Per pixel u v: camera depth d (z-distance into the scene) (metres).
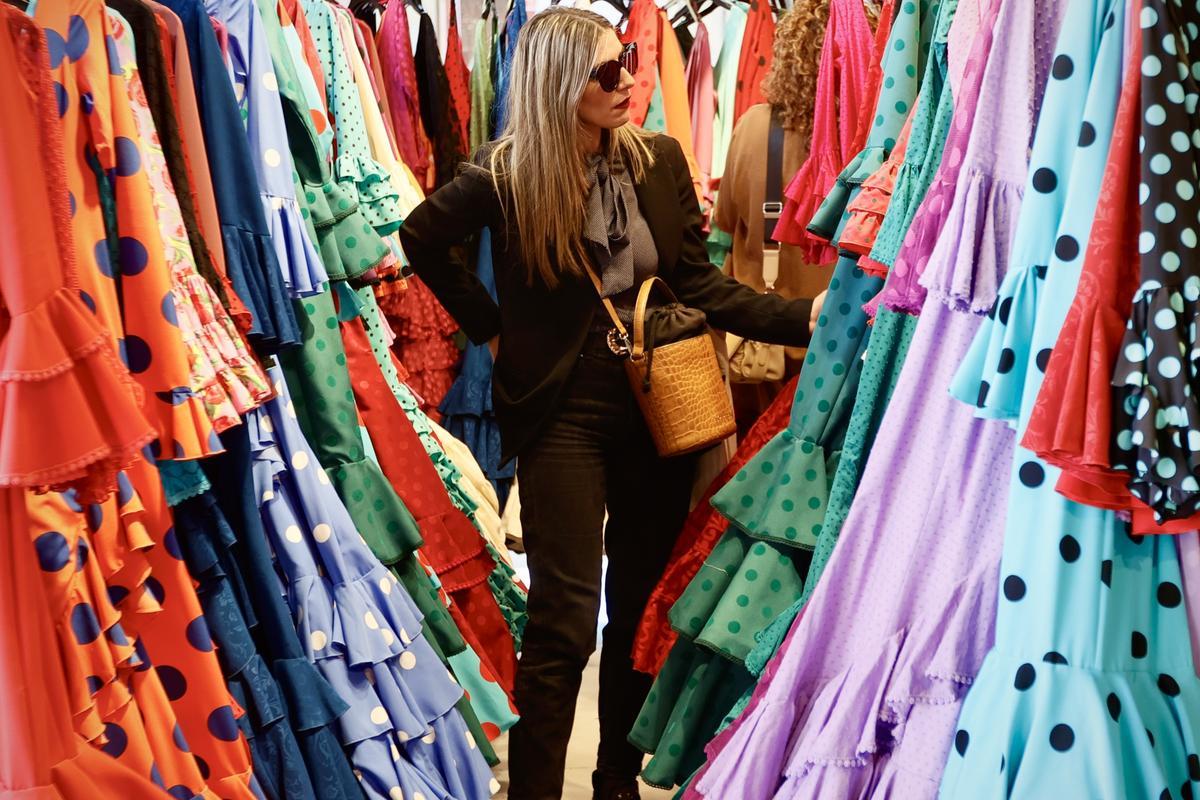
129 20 2.15
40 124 1.56
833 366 2.42
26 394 1.47
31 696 1.62
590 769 3.00
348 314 2.87
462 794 2.47
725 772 1.96
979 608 1.78
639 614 2.66
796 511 2.38
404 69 3.94
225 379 2.13
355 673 2.38
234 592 2.25
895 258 2.04
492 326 2.67
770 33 3.95
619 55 2.43
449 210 2.54
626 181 2.55
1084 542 1.58
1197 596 1.59
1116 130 1.51
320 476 2.47
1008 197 1.76
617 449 2.56
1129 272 1.51
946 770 1.68
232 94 2.33
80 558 1.83
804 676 1.99
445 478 3.19
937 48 2.10
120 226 1.98
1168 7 1.50
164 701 1.99
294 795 2.17
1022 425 1.58
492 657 3.06
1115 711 1.55
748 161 3.29
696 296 2.69
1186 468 1.40
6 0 1.88
